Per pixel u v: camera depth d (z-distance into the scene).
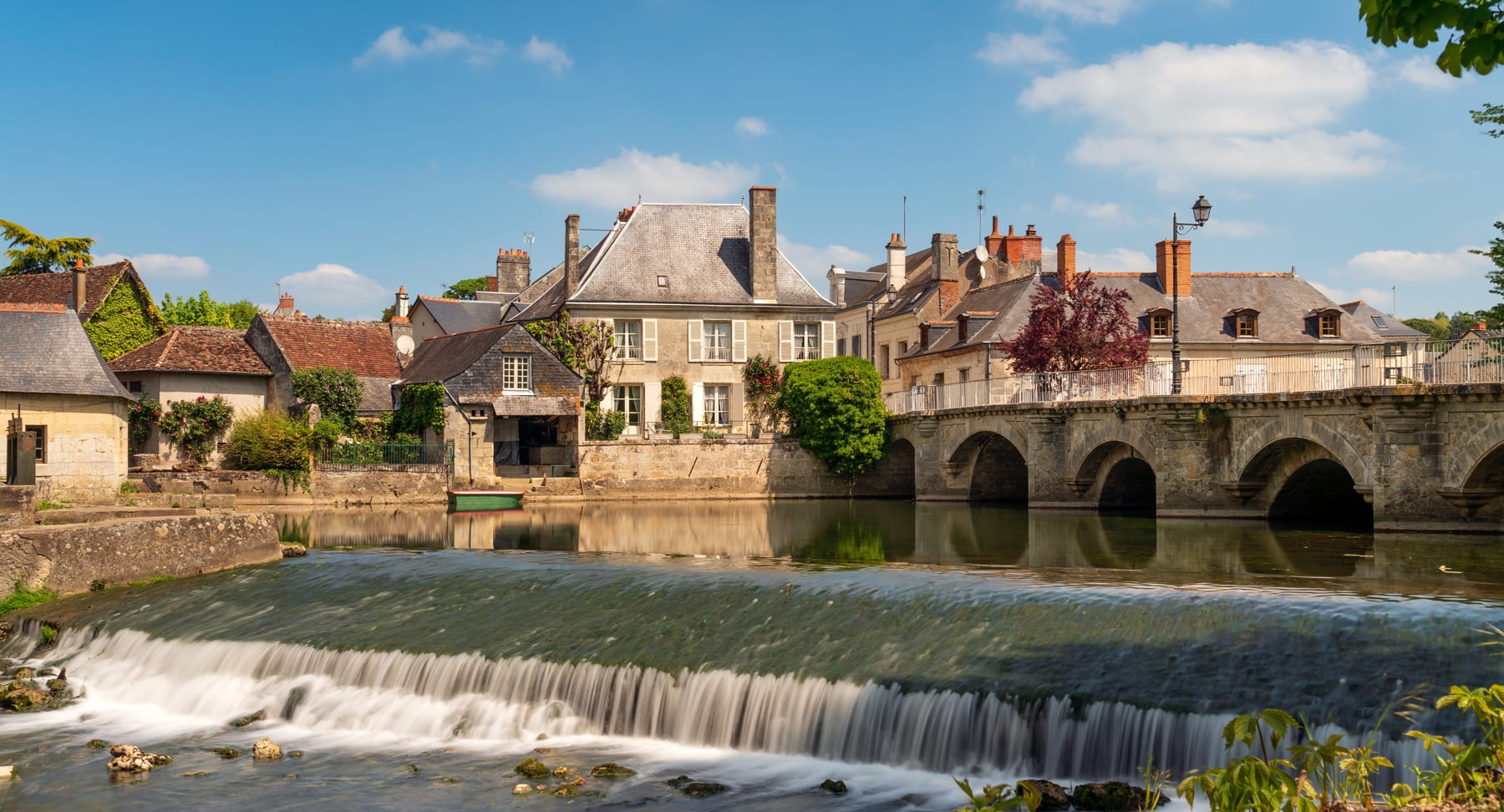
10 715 13.33
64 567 17.80
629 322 45.69
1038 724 10.27
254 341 45.50
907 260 62.22
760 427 45.91
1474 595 12.57
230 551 19.69
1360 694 9.65
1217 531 24.23
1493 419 20.05
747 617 13.53
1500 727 5.84
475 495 37.25
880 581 14.59
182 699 13.73
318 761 11.41
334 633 14.55
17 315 31.52
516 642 13.55
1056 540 23.34
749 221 48.84
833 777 10.45
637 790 10.23
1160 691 10.17
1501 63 5.39
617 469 42.00
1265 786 5.03
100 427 31.77
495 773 10.89
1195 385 27.61
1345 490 26.91
